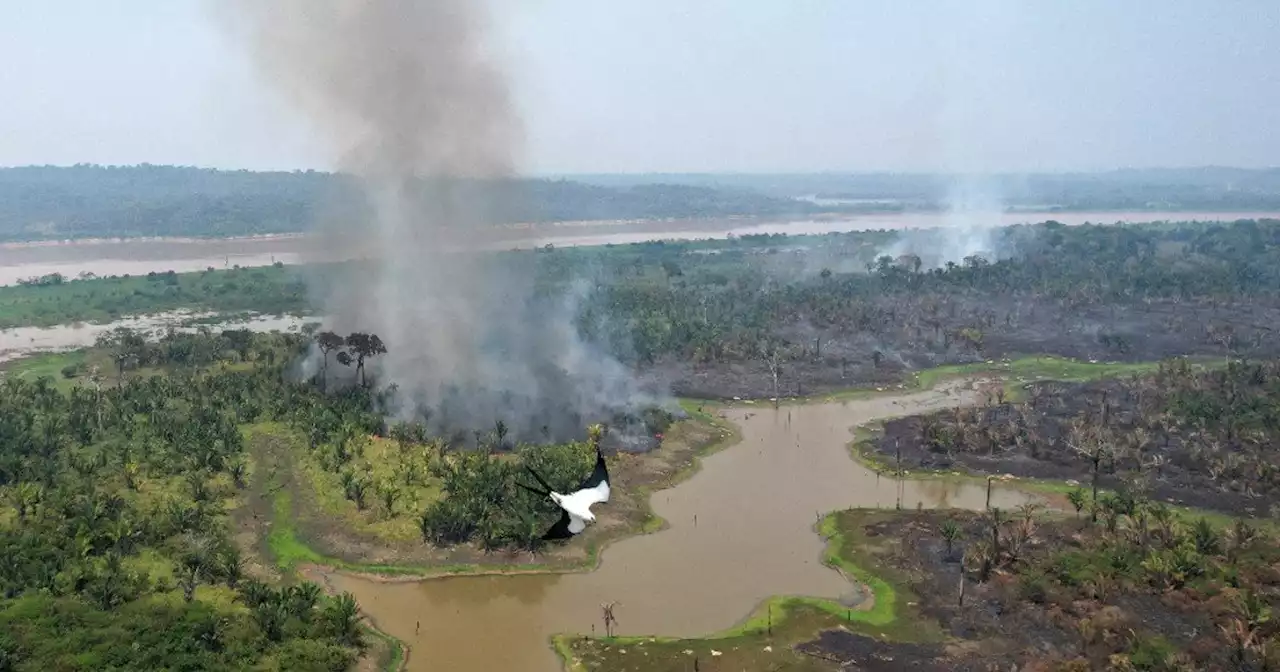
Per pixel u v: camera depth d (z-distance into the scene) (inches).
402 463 3442.4
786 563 3011.8
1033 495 3597.4
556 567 2920.8
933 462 3949.3
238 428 3860.7
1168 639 2361.0
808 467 3956.7
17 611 2258.9
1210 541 2856.8
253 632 2300.7
